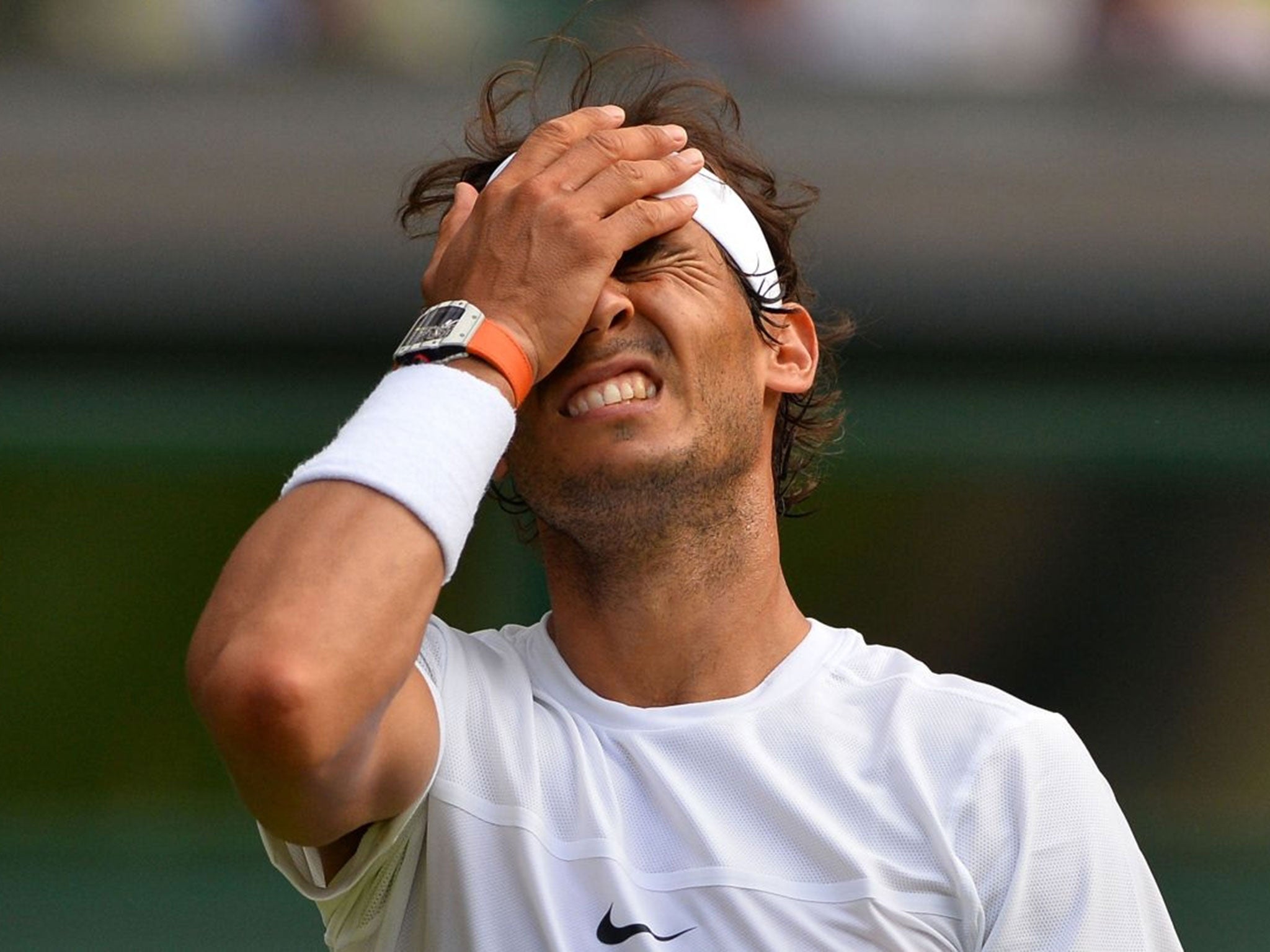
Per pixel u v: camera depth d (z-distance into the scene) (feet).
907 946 20.62
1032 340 51.60
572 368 22.04
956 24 51.96
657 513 22.52
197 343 51.37
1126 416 51.96
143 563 51.44
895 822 21.26
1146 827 50.06
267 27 51.39
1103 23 52.24
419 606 18.75
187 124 50.60
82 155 50.01
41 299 50.34
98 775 50.52
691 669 23.04
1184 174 51.26
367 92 51.19
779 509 30.45
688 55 51.98
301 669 17.62
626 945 20.57
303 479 19.31
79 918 49.67
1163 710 50.52
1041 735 22.08
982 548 51.19
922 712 22.31
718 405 22.74
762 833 21.29
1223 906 49.42
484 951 20.83
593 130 22.81
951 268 50.93
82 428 51.34
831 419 32.96
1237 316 51.60
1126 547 51.34
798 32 52.08
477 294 21.24
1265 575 51.37
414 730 20.65
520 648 23.99
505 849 21.17
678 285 22.72
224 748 18.21
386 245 50.83
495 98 36.35
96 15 50.90
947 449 51.39
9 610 50.90
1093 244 51.34
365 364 52.03
